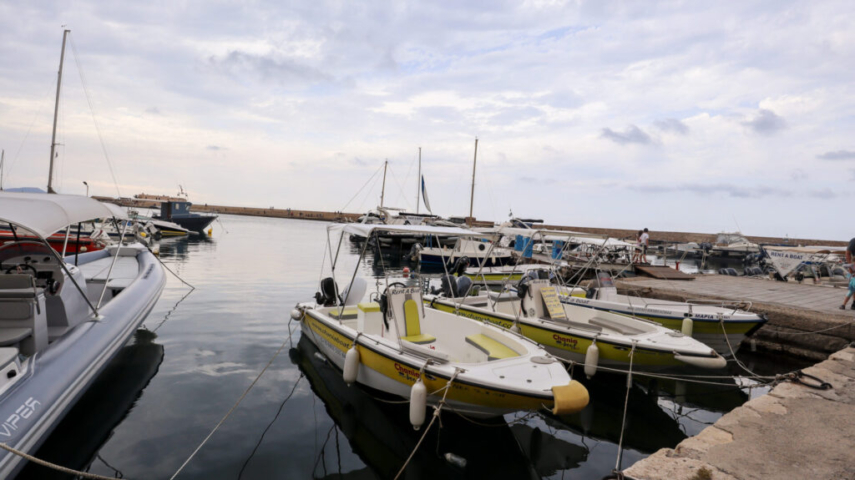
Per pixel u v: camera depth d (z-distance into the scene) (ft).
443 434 17.08
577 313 27.37
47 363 14.46
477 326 21.24
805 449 11.76
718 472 10.60
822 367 19.04
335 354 22.35
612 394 22.27
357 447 15.88
